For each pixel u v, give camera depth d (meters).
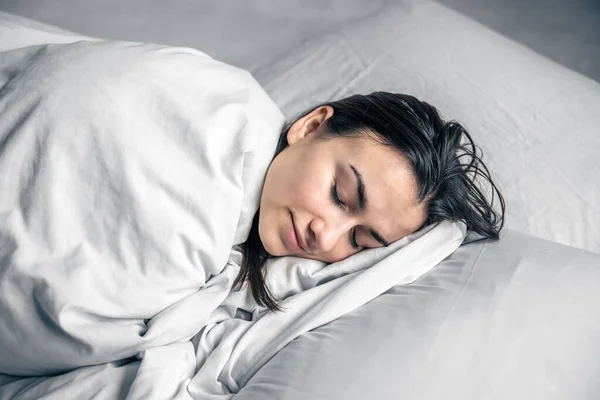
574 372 0.67
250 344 0.76
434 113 0.90
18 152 0.72
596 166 1.04
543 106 1.13
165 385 0.69
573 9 1.97
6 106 0.75
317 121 0.89
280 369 0.68
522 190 0.99
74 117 0.73
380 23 1.37
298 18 1.63
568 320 0.71
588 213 0.98
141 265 0.73
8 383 0.75
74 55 0.80
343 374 0.65
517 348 0.68
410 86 1.16
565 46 1.80
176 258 0.73
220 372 0.74
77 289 0.68
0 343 0.70
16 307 0.68
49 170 0.71
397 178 0.80
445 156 0.85
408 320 0.70
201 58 0.88
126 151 0.73
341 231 0.81
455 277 0.77
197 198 0.75
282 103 1.16
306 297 0.79
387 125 0.83
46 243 0.69
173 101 0.78
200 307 0.76
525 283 0.74
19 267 0.67
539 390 0.65
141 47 0.85
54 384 0.71
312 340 0.71
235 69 0.92
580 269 0.77
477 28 1.37
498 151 1.04
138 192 0.72
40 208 0.70
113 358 0.72
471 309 0.71
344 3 1.70
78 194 0.72
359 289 0.77
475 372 0.65
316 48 1.30
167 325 0.73
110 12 1.53
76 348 0.70
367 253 0.84
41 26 1.07
